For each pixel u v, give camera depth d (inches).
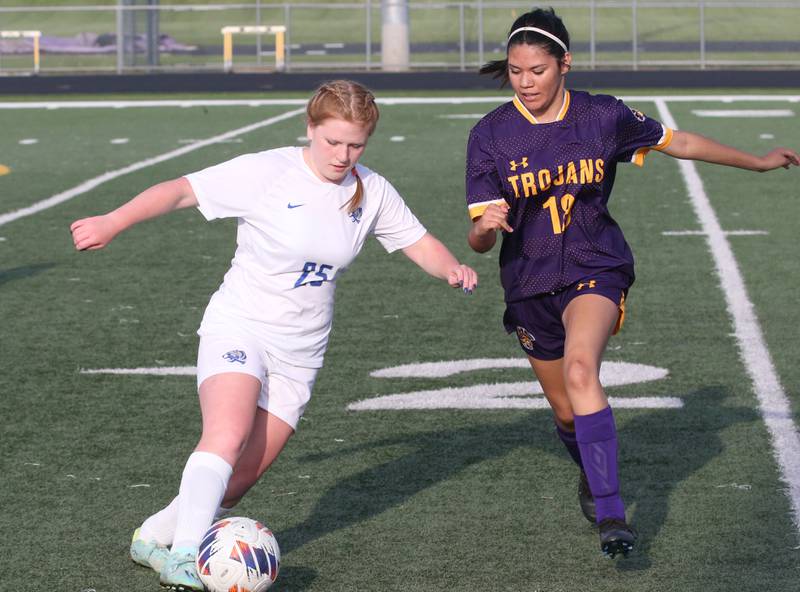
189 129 2935.5
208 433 561.3
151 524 623.8
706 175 2137.1
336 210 595.5
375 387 978.1
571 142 647.8
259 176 589.0
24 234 1657.2
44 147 2625.5
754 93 3705.7
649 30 6811.0
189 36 6929.1
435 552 653.3
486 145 655.8
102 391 973.2
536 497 734.5
